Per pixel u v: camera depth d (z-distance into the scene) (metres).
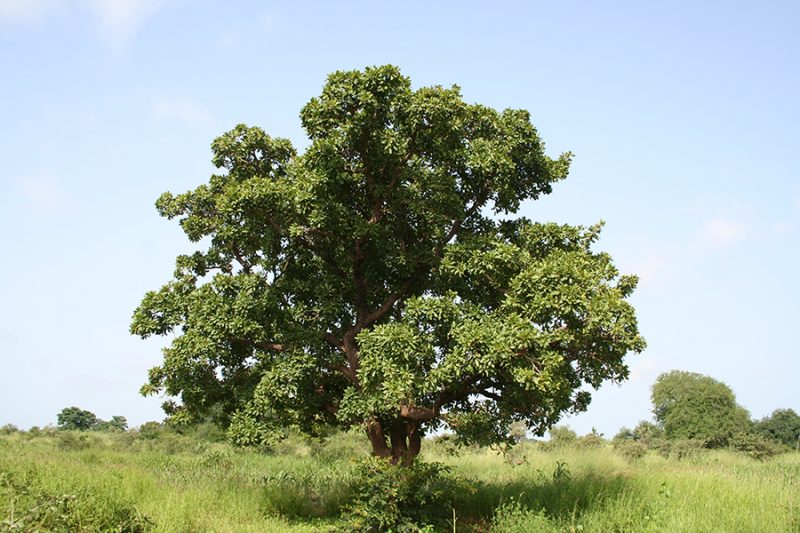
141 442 31.33
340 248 14.53
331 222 13.43
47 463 13.78
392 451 14.50
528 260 13.30
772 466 17.27
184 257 16.05
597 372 12.77
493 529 11.38
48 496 9.80
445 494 12.15
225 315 13.71
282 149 15.63
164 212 16.28
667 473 14.81
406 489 11.35
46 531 8.55
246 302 13.61
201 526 10.58
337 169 13.29
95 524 9.21
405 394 11.62
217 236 15.40
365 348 12.24
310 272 15.55
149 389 14.61
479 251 13.27
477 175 14.34
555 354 11.45
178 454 27.31
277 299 14.07
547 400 11.93
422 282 14.99
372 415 13.41
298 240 14.23
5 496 9.89
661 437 48.09
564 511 11.89
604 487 12.88
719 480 13.41
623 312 11.62
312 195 13.01
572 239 15.05
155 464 19.84
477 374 12.91
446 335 12.71
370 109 13.01
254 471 19.50
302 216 13.67
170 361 14.20
